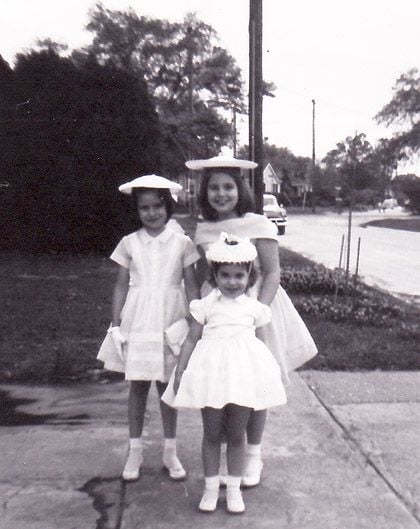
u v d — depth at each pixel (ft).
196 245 14.11
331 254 69.31
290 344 14.25
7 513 12.50
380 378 21.52
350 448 15.55
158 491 13.41
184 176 181.47
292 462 14.76
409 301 38.60
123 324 13.98
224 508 12.70
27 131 59.41
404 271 54.70
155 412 17.95
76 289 39.09
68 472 14.26
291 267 48.91
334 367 22.81
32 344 25.18
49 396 19.52
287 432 16.53
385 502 12.92
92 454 15.21
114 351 13.99
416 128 200.13
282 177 288.71
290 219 162.30
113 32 172.96
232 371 12.23
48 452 15.33
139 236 14.20
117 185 60.29
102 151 59.98
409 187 205.26
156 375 13.44
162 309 13.70
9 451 15.38
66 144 59.98
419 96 198.80
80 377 21.34
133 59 172.24
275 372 12.57
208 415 12.38
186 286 14.10
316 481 13.83
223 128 153.38
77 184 59.67
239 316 12.59
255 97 50.60
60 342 25.45
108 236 61.11
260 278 13.71
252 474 13.60
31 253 61.00
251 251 12.57
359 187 237.86
